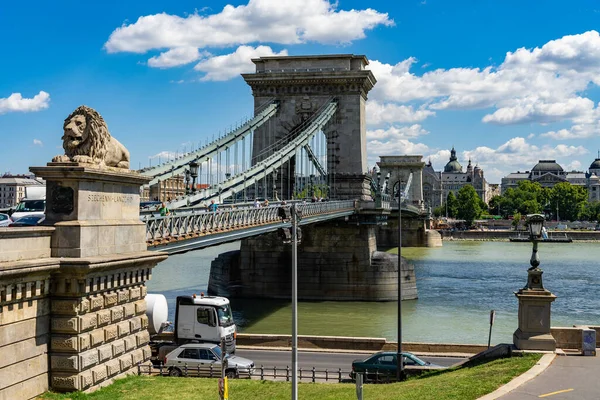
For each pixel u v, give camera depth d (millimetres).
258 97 88188
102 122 24922
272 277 77688
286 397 25922
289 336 43062
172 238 32875
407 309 69938
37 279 21984
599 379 22109
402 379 31500
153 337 41719
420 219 172125
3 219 39781
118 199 26016
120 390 24438
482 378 22906
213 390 26109
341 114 87000
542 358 24391
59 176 23203
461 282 92938
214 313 38281
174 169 45781
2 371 20625
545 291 25812
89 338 23562
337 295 76812
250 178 58594
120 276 25531
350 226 77250
